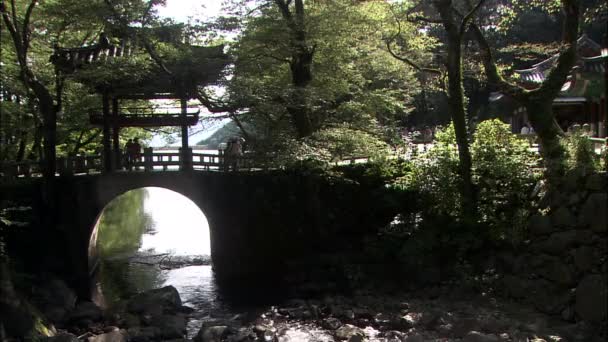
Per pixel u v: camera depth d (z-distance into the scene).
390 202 20.91
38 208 22.42
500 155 18.19
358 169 22.95
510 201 17.81
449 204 18.59
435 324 14.43
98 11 21.11
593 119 29.30
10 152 26.78
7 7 22.19
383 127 24.75
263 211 23.88
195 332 16.23
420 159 20.52
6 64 23.41
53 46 24.38
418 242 18.78
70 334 13.86
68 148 31.39
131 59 21.48
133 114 24.36
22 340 12.77
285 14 22.55
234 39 24.00
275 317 16.78
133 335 15.02
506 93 19.06
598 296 13.27
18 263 20.09
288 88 21.36
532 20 40.28
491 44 39.91
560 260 15.02
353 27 22.97
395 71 27.39
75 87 25.80
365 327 15.09
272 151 21.39
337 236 23.23
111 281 23.59
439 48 40.78
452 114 19.02
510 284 16.16
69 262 22.83
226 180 23.89
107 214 38.34
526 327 13.44
